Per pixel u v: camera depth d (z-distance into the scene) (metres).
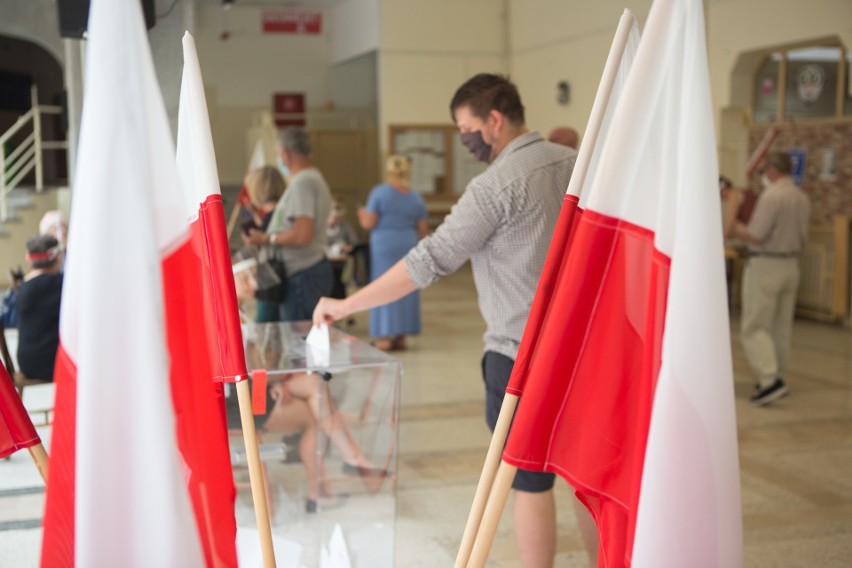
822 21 8.31
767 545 3.39
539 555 2.45
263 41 15.86
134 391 1.28
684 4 1.37
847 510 3.75
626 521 1.46
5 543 3.26
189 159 1.72
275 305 4.52
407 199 7.25
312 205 4.32
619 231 1.44
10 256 11.33
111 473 1.27
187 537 1.28
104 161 1.27
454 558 3.21
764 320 5.52
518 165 2.41
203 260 1.62
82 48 5.13
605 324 1.45
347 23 15.06
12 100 16.27
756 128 9.41
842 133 8.39
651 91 1.40
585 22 11.88
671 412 1.32
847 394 5.76
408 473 4.21
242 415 1.58
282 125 15.56
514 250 2.41
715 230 1.33
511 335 2.45
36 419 4.69
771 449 4.61
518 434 1.47
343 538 2.83
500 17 14.12
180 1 3.02
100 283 1.26
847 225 8.35
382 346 7.36
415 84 13.97
